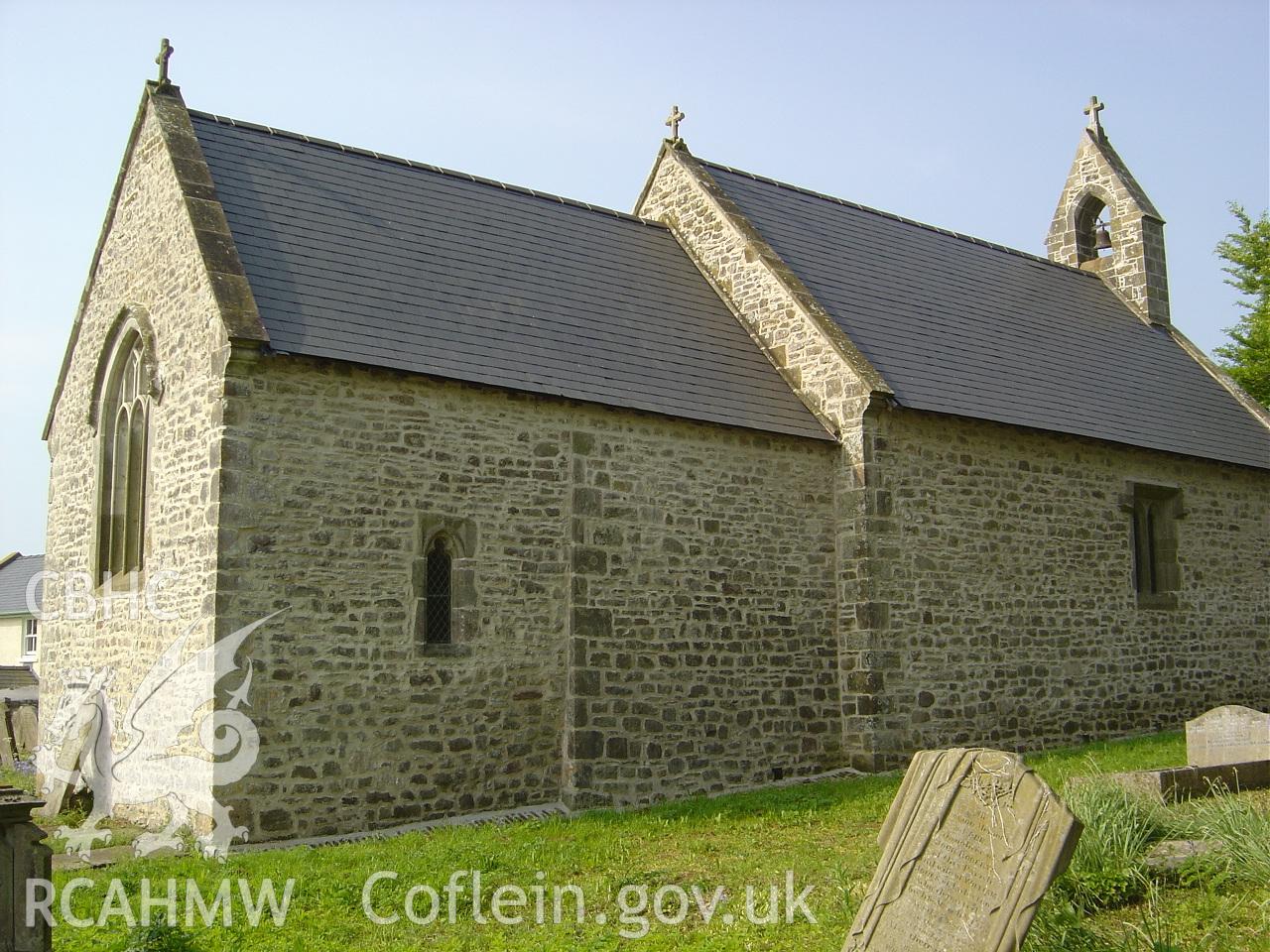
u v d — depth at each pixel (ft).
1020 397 56.70
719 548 46.83
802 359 52.70
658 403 45.98
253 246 42.06
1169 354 73.72
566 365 45.19
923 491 51.26
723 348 52.75
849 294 57.62
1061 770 42.47
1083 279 77.51
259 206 44.29
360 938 25.89
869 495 49.24
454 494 41.06
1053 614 55.47
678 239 60.90
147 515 41.91
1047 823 19.79
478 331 44.32
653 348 49.65
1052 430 55.31
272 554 37.35
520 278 49.32
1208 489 64.64
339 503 38.78
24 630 118.21
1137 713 58.39
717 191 59.67
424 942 25.57
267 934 25.93
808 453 49.98
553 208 56.18
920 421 51.65
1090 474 58.44
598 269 53.52
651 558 44.98
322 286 42.01
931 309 60.85
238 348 37.22
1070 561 56.65
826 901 26.84
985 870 20.36
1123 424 60.29
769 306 54.80
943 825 21.62
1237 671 64.03
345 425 39.27
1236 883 25.53
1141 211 77.92
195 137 45.21
